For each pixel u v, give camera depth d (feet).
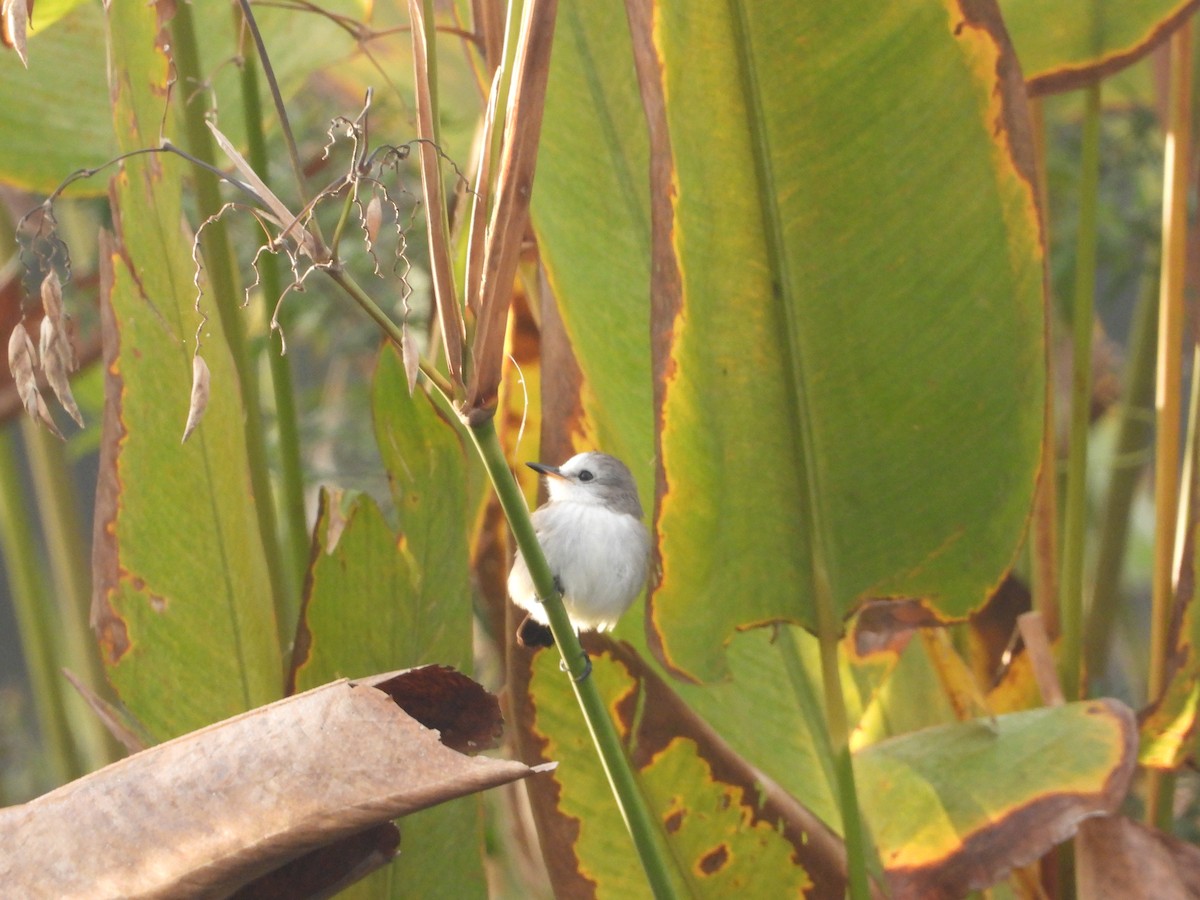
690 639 16.67
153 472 17.02
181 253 16.88
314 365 43.24
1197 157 24.34
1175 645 18.88
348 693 11.78
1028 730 18.61
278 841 11.17
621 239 18.65
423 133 11.94
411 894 18.12
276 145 31.96
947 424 16.52
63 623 36.24
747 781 17.80
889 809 18.63
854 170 15.26
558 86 18.28
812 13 14.52
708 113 14.89
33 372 11.48
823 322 15.85
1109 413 33.96
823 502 16.74
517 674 17.79
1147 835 17.80
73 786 11.75
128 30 16.37
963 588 17.48
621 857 18.15
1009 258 15.83
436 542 18.10
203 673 17.69
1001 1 20.30
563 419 21.20
